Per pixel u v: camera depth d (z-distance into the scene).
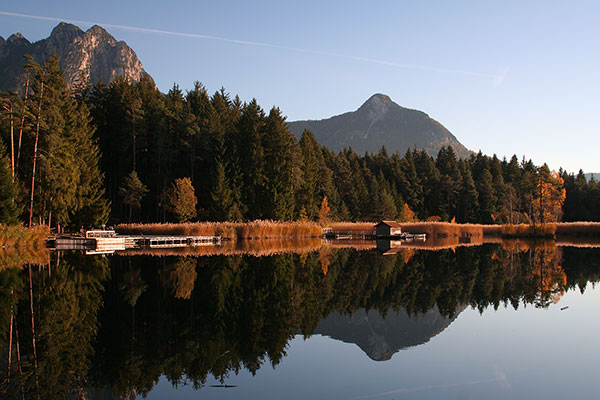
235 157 69.88
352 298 20.83
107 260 32.72
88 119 61.25
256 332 14.60
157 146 64.75
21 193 44.41
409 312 17.91
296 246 52.09
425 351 12.62
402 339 13.95
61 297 19.17
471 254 43.31
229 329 14.84
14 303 17.89
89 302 18.38
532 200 80.75
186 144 65.38
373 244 59.75
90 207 52.81
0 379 10.31
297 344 13.39
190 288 21.89
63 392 9.55
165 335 13.96
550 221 79.00
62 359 11.66
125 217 66.69
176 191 60.62
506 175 132.62
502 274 28.75
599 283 24.92
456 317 17.00
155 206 67.25
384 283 25.09
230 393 9.52
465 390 9.59
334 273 28.72
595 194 114.12
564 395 9.27
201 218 65.88
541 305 19.06
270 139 75.56
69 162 48.62
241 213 67.69
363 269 30.92
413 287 23.86
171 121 67.94
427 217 114.31
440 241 68.00
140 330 14.45
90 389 9.74
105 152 67.88
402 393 9.45
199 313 16.92
